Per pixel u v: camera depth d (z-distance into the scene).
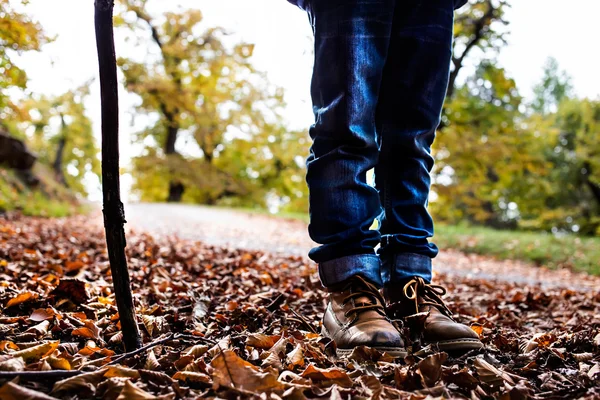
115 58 1.15
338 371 1.17
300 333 1.64
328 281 1.56
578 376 1.31
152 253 4.27
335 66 1.57
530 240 12.82
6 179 11.40
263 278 3.18
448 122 16.78
